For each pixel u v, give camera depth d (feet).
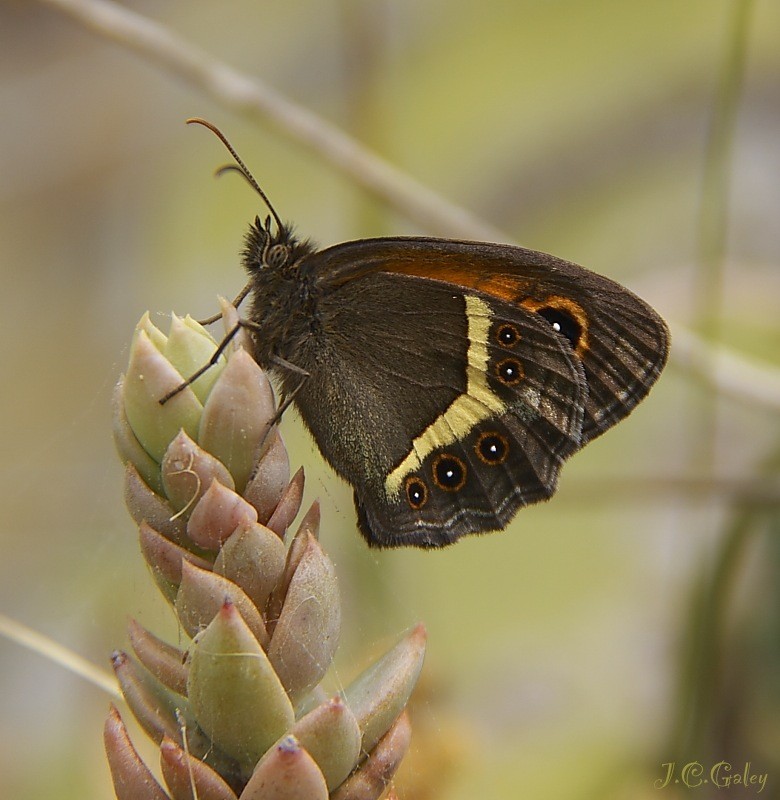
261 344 1.45
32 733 1.55
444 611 1.63
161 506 1.37
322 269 1.46
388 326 1.46
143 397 1.37
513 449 1.46
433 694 1.49
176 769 1.36
